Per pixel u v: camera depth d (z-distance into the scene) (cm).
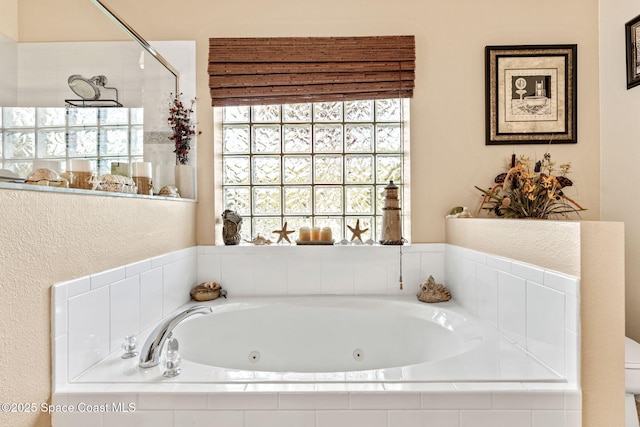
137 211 144
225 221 210
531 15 205
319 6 208
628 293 175
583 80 204
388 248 206
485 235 157
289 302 195
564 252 107
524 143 204
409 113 207
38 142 184
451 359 118
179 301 183
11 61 190
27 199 89
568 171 203
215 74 206
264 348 188
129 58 191
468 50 207
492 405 98
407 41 204
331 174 228
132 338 123
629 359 128
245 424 97
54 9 192
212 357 178
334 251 207
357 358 187
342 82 206
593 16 204
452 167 206
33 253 91
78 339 106
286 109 229
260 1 208
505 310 138
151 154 197
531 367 112
